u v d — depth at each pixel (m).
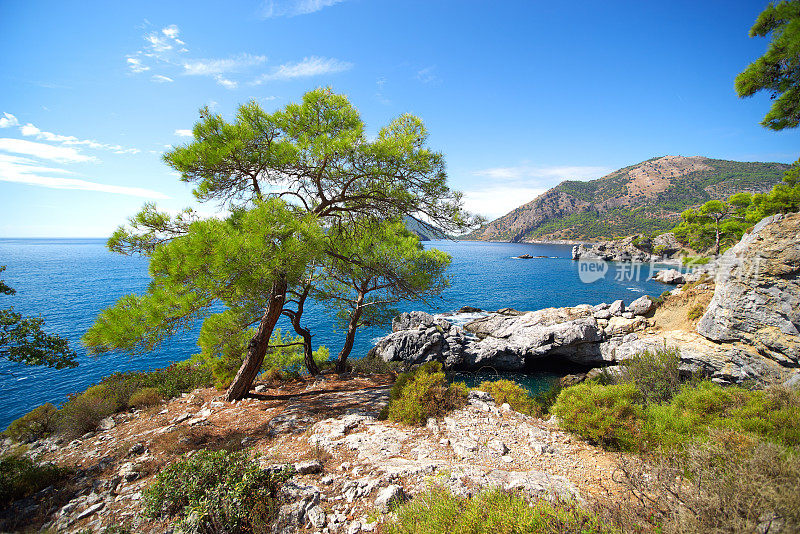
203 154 8.44
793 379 12.37
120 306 7.43
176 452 6.97
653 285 63.69
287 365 15.96
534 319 32.59
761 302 15.01
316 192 10.71
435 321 33.75
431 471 5.31
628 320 26.12
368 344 30.94
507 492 4.34
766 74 9.73
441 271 13.16
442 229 11.35
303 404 9.46
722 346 16.58
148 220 8.64
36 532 4.99
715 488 3.39
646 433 6.16
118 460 7.05
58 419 10.50
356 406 9.23
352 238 12.02
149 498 4.77
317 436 6.94
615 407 6.74
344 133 9.27
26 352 8.04
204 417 9.00
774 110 10.18
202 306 7.81
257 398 10.54
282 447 6.70
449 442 6.59
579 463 5.68
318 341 31.69
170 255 7.34
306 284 11.68
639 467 4.61
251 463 5.14
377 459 5.84
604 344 25.03
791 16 8.66
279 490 4.89
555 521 3.40
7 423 17.97
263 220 7.67
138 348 7.62
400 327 30.89
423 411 7.75
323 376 13.78
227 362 12.18
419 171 9.80
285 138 9.63
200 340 11.30
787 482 3.17
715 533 2.96
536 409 9.21
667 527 3.17
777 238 14.63
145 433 8.45
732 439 4.59
